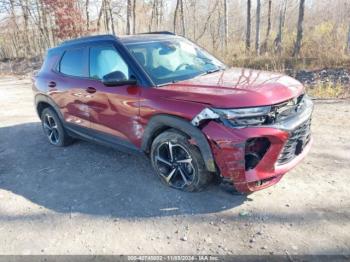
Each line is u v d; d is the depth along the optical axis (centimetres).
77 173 426
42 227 314
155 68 369
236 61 1295
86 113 437
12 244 292
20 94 1081
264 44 1512
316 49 1230
